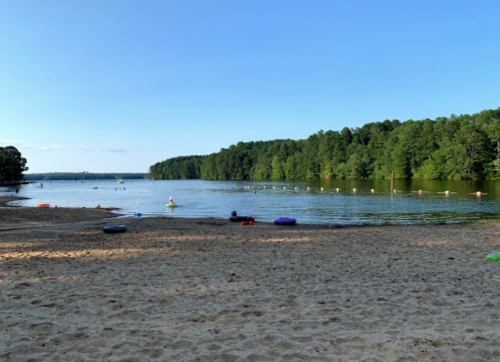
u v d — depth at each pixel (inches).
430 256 438.9
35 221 851.4
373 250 484.1
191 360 168.6
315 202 1583.4
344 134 5315.0
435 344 184.7
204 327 211.9
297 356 172.9
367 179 4345.5
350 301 261.6
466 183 2913.4
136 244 535.5
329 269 368.5
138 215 1074.1
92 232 672.4
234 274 346.3
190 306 251.4
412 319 223.5
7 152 4288.9
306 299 267.0
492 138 3284.9
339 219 993.5
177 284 309.3
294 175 5364.2
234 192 2598.4
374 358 169.8
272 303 258.1
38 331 204.1
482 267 374.9
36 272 351.6
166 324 216.5
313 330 207.2
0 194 2546.8
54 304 253.0
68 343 188.1
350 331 204.8
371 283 312.0
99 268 372.5
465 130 3373.5
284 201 1669.5
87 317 227.6
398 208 1268.5
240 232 684.1
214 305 253.8
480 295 273.1
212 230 716.7
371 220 962.1
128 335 199.2
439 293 280.1
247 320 223.8
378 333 201.5
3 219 836.0
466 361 166.1
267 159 6003.9
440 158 3469.5
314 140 5295.3
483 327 207.9
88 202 1775.3
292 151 5782.5
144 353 176.1
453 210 1173.1
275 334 200.8
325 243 546.9
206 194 2394.2
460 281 316.5
